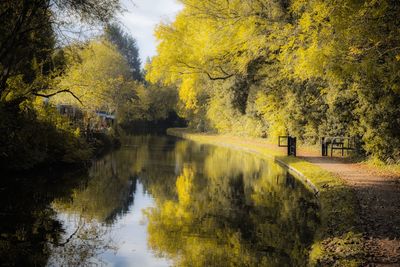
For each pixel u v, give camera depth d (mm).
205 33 24625
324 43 13094
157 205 14688
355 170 19312
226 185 18922
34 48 18125
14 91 18406
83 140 26516
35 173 20328
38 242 10328
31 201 14727
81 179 19906
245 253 9383
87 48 17938
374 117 18922
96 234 11117
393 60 12422
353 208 11219
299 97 30734
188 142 49344
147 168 24500
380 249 7953
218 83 43906
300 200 14969
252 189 17766
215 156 32312
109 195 16406
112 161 27578
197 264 8836
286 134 36812
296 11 17281
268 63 29719
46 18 16219
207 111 61531
